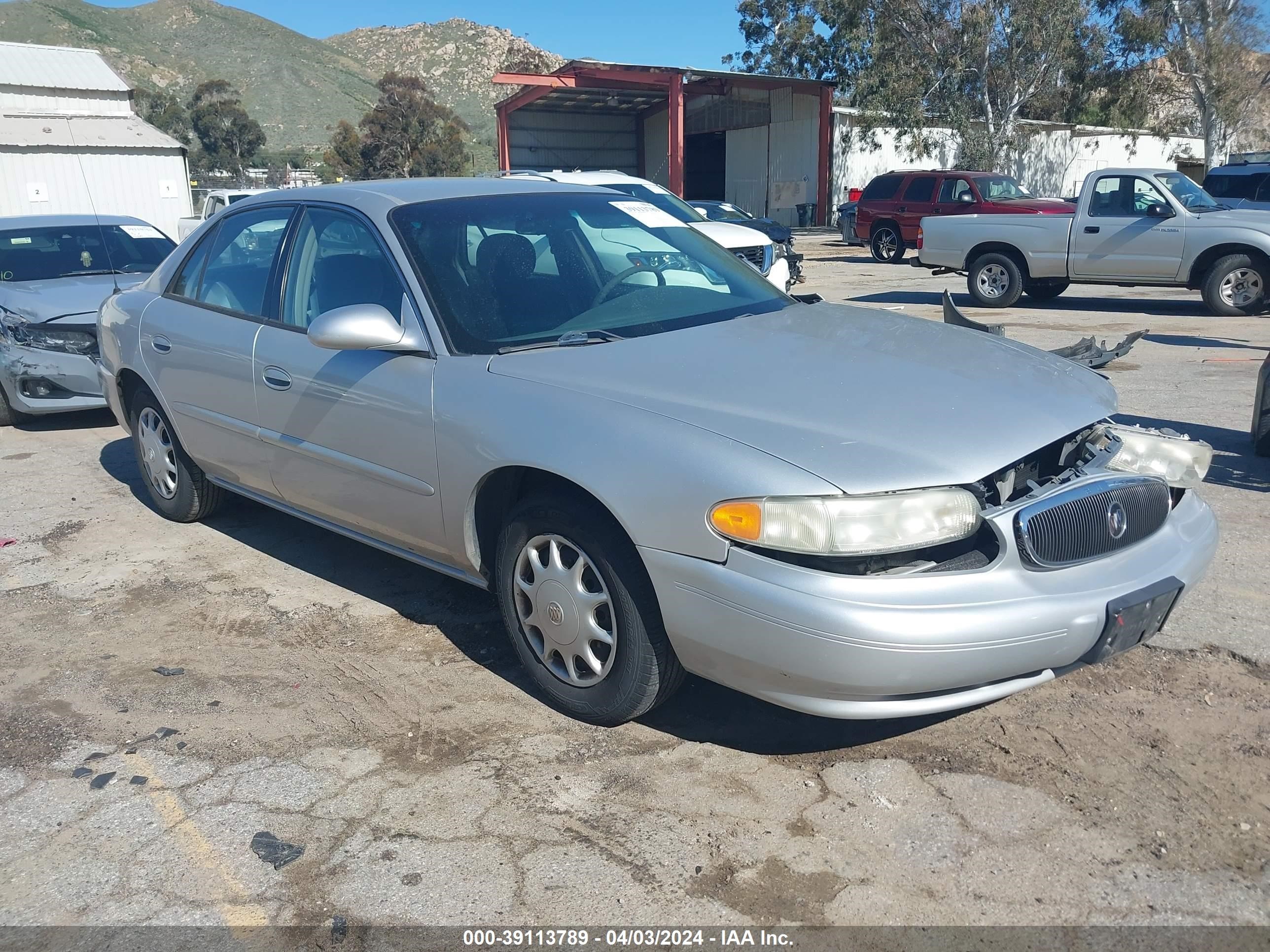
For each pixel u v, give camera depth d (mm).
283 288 4258
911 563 2730
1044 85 37344
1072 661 2826
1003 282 13359
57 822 2912
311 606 4348
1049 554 2783
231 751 3242
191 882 2648
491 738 3273
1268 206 13961
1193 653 3658
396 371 3615
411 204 3982
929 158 38000
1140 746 3105
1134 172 12438
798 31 42094
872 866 2623
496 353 3467
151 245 9008
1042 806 2840
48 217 8844
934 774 3008
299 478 4191
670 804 2908
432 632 4066
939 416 2930
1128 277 12617
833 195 37344
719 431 2877
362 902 2553
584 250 4062
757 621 2713
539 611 3330
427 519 3607
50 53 28984
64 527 5430
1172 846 2664
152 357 4945
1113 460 3178
